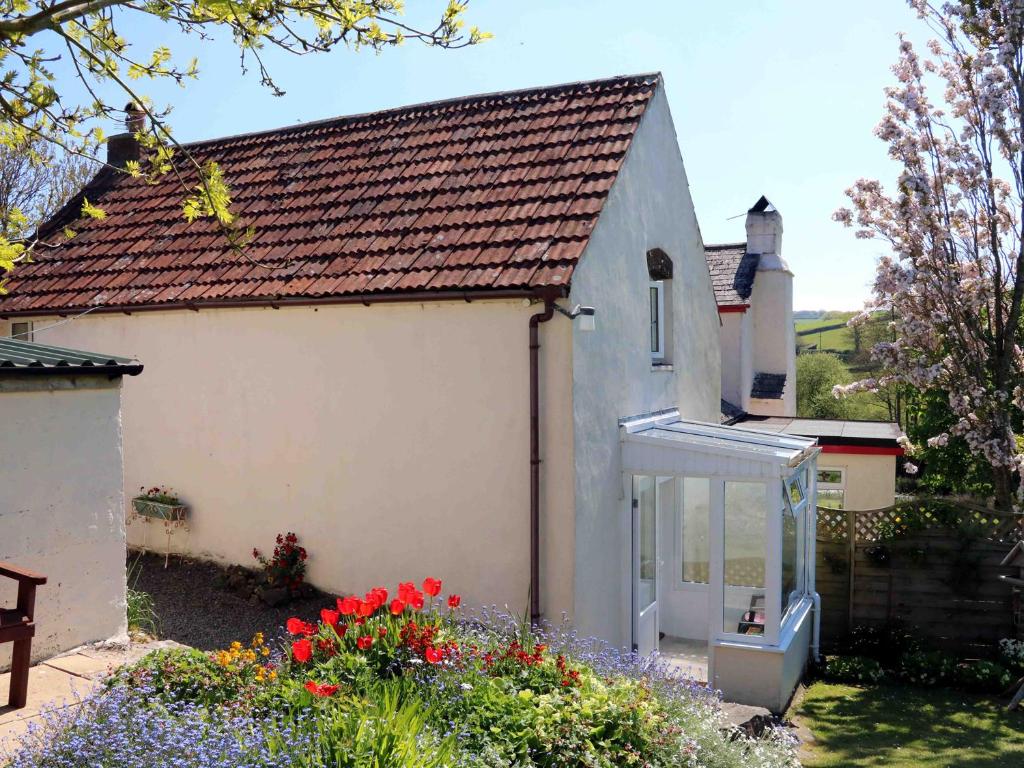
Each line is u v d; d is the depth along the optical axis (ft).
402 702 19.08
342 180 43.04
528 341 32.48
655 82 41.06
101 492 26.73
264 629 32.65
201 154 51.19
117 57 23.63
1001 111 46.57
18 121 22.59
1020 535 40.57
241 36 23.03
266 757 15.44
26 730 19.04
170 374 40.34
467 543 33.86
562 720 19.63
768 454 34.37
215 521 39.37
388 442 35.32
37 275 45.06
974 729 33.01
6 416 24.44
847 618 43.27
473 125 43.16
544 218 34.99
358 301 34.71
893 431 62.59
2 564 22.27
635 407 38.73
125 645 26.76
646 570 39.50
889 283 47.60
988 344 47.67
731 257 81.05
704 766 20.93
